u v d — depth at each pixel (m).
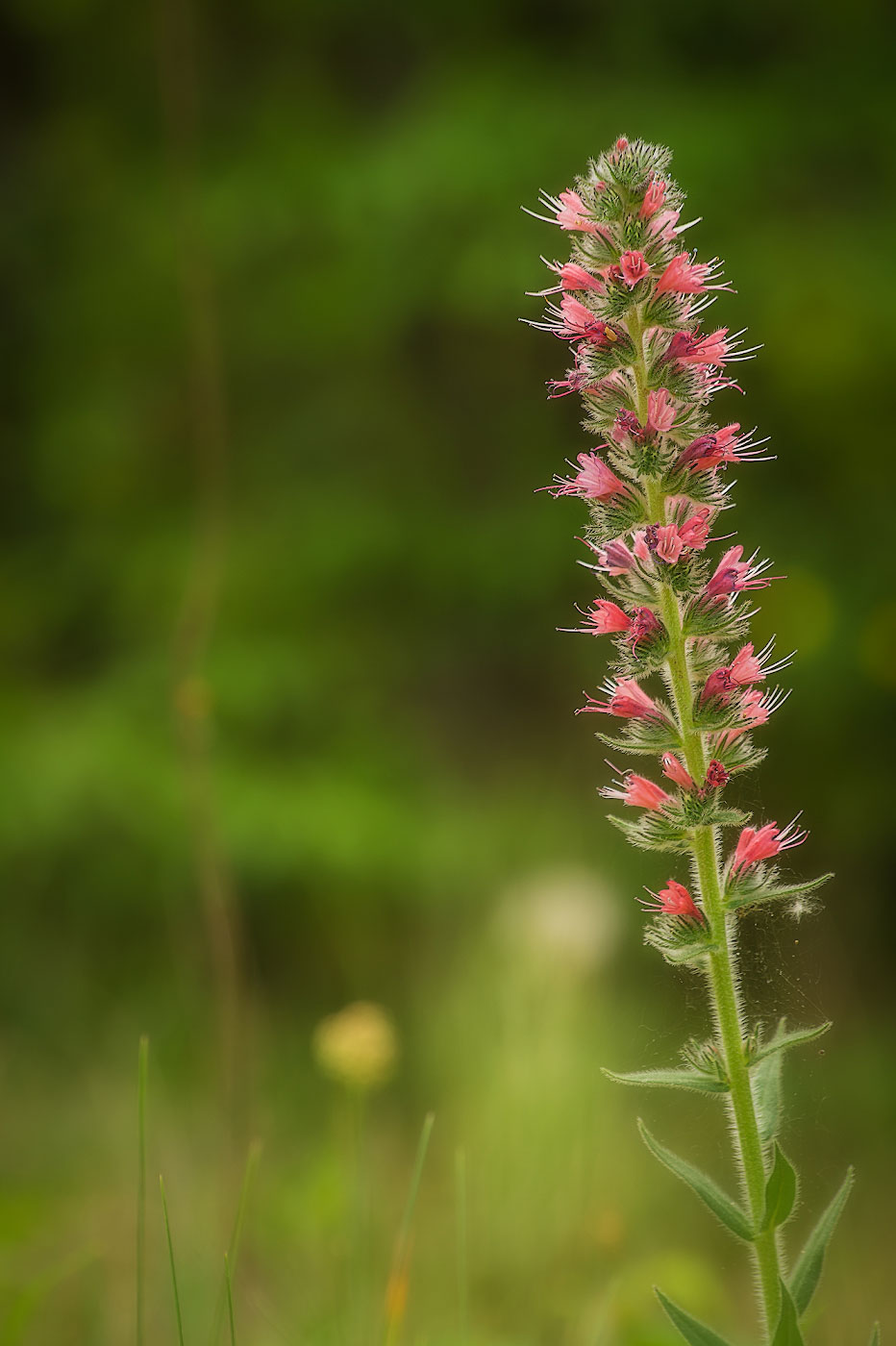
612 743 3.00
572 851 9.66
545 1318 4.92
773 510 10.99
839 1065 8.97
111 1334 5.11
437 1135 7.38
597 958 6.91
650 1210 6.30
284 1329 4.73
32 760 10.08
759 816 4.40
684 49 11.27
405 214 10.74
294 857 9.46
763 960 3.76
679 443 2.96
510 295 10.62
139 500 12.11
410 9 12.08
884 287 10.26
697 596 2.95
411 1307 5.15
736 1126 2.72
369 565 11.13
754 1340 5.76
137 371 12.49
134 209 12.36
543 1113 5.91
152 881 9.70
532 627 11.70
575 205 3.01
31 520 13.16
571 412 11.92
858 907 10.96
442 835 9.98
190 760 5.94
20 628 11.88
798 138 10.59
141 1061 3.37
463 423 12.21
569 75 11.02
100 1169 6.76
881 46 10.87
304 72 12.41
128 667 10.77
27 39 13.55
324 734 10.70
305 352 12.02
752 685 3.15
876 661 10.43
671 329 2.95
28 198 13.51
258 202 11.30
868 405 10.91
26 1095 7.99
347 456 11.89
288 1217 5.71
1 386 13.41
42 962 9.42
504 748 12.15
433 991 8.44
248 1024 5.80
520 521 11.31
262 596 10.96
